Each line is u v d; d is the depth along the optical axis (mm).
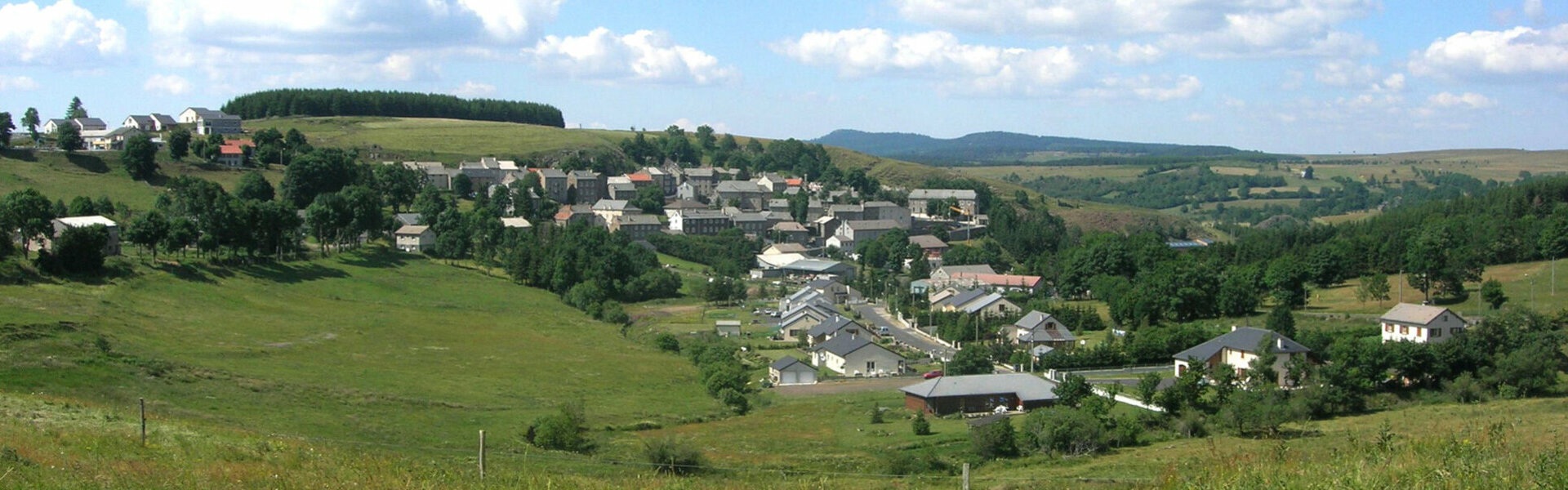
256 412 73875
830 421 85062
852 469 64750
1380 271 162750
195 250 151500
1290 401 80438
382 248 181375
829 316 141000
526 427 77000
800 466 65062
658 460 62844
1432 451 33906
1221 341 104312
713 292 171750
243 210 148625
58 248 121000
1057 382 92312
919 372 117688
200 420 67250
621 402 93062
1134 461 63031
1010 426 71125
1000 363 117250
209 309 119812
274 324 117000
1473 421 64938
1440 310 109688
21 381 72438
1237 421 74438
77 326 95375
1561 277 147250
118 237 142625
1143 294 137000
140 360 84562
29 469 37562
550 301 161500
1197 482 33031
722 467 63188
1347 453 35250
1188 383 81562
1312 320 131125
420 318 133000
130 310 109500
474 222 195250
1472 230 172750
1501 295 132375
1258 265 158625
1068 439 69938
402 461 47781
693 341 128875
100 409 58062
